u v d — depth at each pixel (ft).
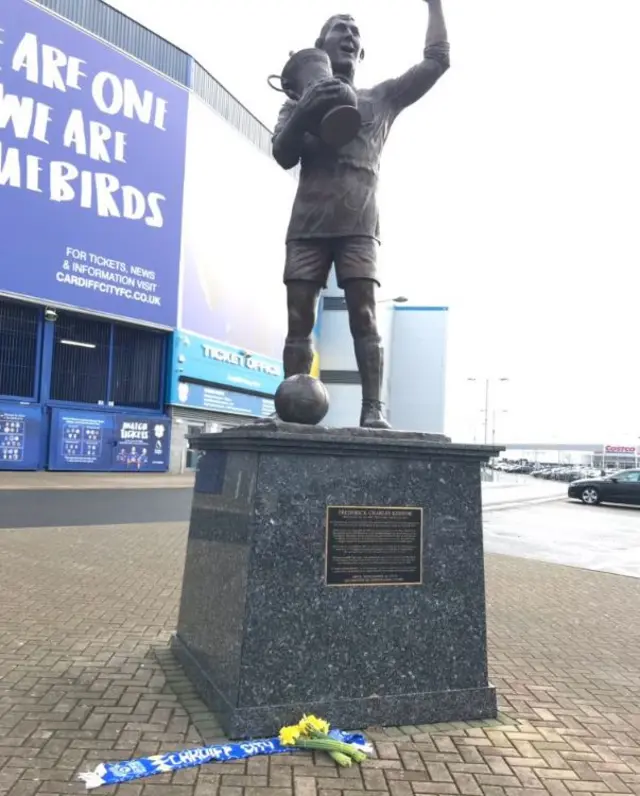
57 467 67.56
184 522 37.68
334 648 11.54
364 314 14.08
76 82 67.36
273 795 9.41
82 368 71.00
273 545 11.30
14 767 9.85
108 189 70.23
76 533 31.76
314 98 12.85
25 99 63.46
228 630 11.63
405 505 12.20
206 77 82.53
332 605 11.59
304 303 14.35
